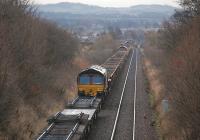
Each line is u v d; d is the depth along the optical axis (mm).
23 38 58719
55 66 90125
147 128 52156
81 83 67188
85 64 129000
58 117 45906
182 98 36250
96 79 66750
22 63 56531
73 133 39812
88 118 46781
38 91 59625
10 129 43688
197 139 36094
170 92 44438
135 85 93938
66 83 82625
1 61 45000
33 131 47062
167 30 91000
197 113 34469
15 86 49344
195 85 34750
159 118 55594
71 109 53281
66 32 119688
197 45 40188
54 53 91312
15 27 58156
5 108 43219
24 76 55844
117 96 77938
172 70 44281
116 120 56219
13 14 61000
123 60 139750
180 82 37250
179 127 42812
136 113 61719
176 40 71375
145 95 79250
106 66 106188
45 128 43312
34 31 66688
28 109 52375
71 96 73375
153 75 106625
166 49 85562
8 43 51562
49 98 63531
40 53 66188
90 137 47688
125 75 116812
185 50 41562
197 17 55969
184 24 72500
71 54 116188
